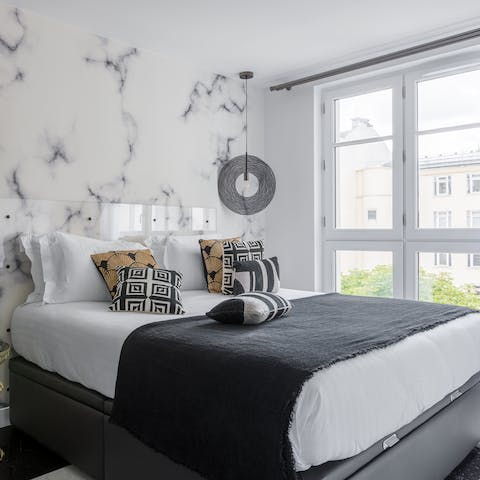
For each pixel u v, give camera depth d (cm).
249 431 135
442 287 341
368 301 265
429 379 177
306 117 402
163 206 345
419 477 174
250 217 420
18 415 249
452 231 334
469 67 327
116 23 294
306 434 130
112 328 199
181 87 361
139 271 243
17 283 268
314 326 194
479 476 206
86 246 270
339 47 335
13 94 269
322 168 404
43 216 280
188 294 298
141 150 333
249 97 417
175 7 274
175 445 156
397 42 327
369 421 147
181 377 159
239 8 277
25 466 217
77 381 210
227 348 159
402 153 358
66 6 271
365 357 155
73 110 296
